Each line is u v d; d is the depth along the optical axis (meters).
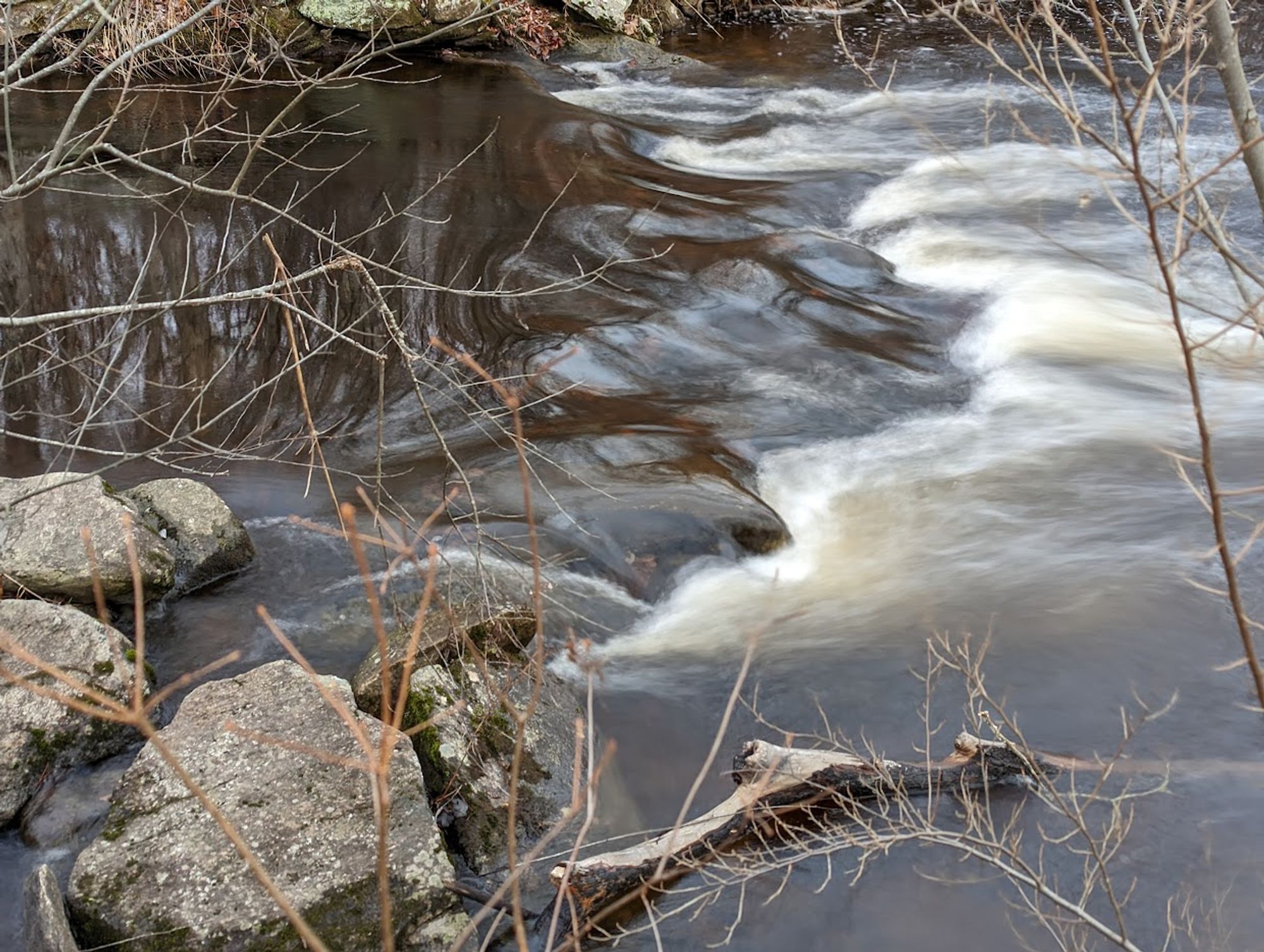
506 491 6.15
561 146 11.80
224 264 8.70
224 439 6.70
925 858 4.03
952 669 4.98
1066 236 9.80
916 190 10.98
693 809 4.36
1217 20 2.62
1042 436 7.01
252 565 5.65
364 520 5.95
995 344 8.16
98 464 6.41
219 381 7.29
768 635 5.28
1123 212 2.53
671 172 11.51
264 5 13.66
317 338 7.80
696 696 4.90
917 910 3.86
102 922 3.62
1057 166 11.17
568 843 4.16
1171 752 4.48
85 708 1.48
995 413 7.33
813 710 4.80
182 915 3.61
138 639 1.55
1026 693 4.83
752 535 5.91
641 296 8.62
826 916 3.85
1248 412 7.19
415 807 3.96
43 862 4.07
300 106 12.41
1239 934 3.70
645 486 6.23
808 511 6.36
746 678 5.00
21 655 1.53
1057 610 5.35
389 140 11.62
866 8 17.45
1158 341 8.11
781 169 11.73
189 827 3.86
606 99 14.04
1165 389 7.51
